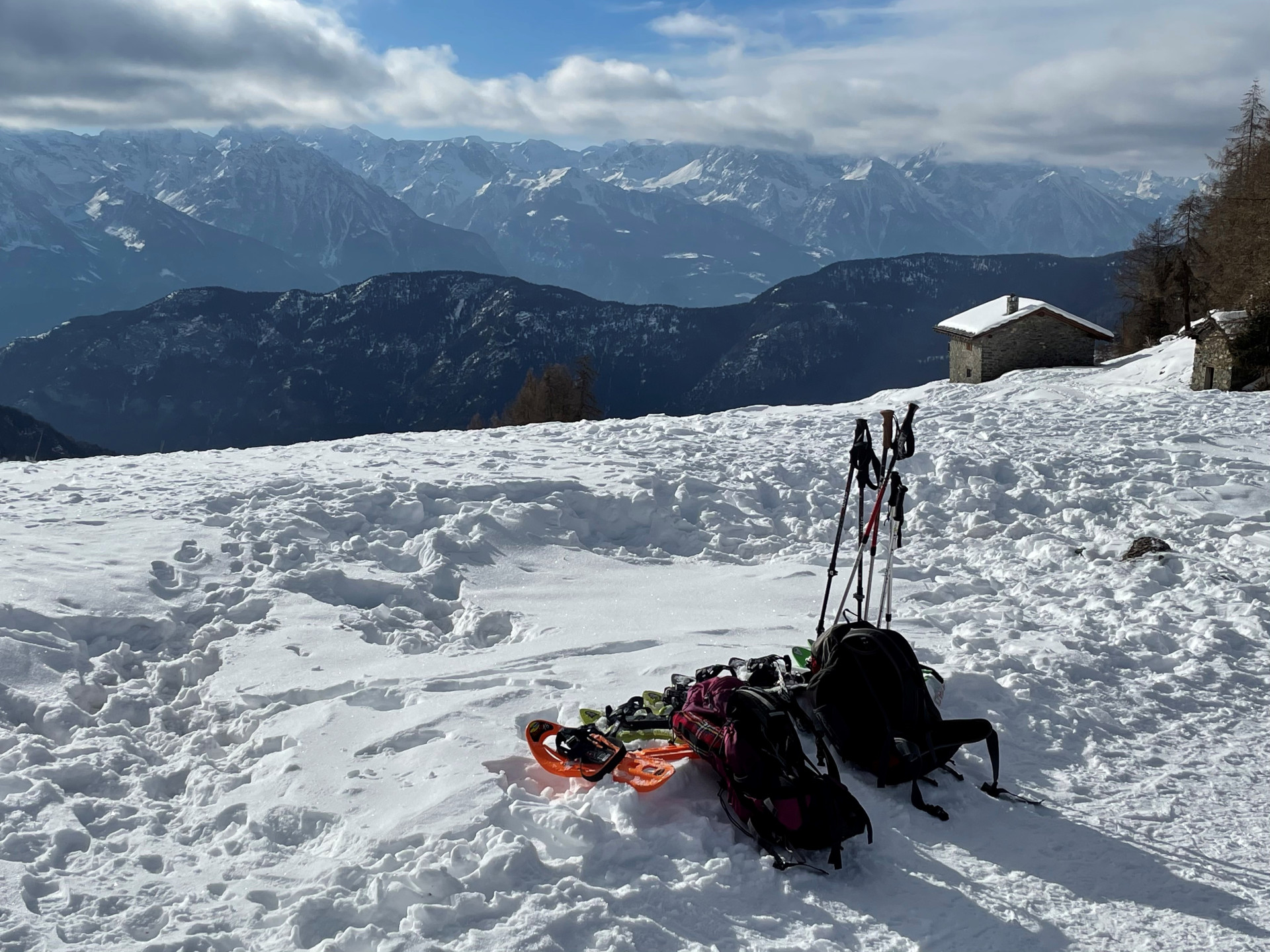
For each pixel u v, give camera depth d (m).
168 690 6.21
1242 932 3.61
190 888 3.78
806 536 10.16
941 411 18.56
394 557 8.83
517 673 5.93
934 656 6.20
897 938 3.52
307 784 4.51
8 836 4.02
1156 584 7.99
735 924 3.57
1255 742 5.26
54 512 9.68
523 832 4.07
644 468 12.14
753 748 4.15
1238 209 47.56
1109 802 4.59
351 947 3.36
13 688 5.81
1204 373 36.72
